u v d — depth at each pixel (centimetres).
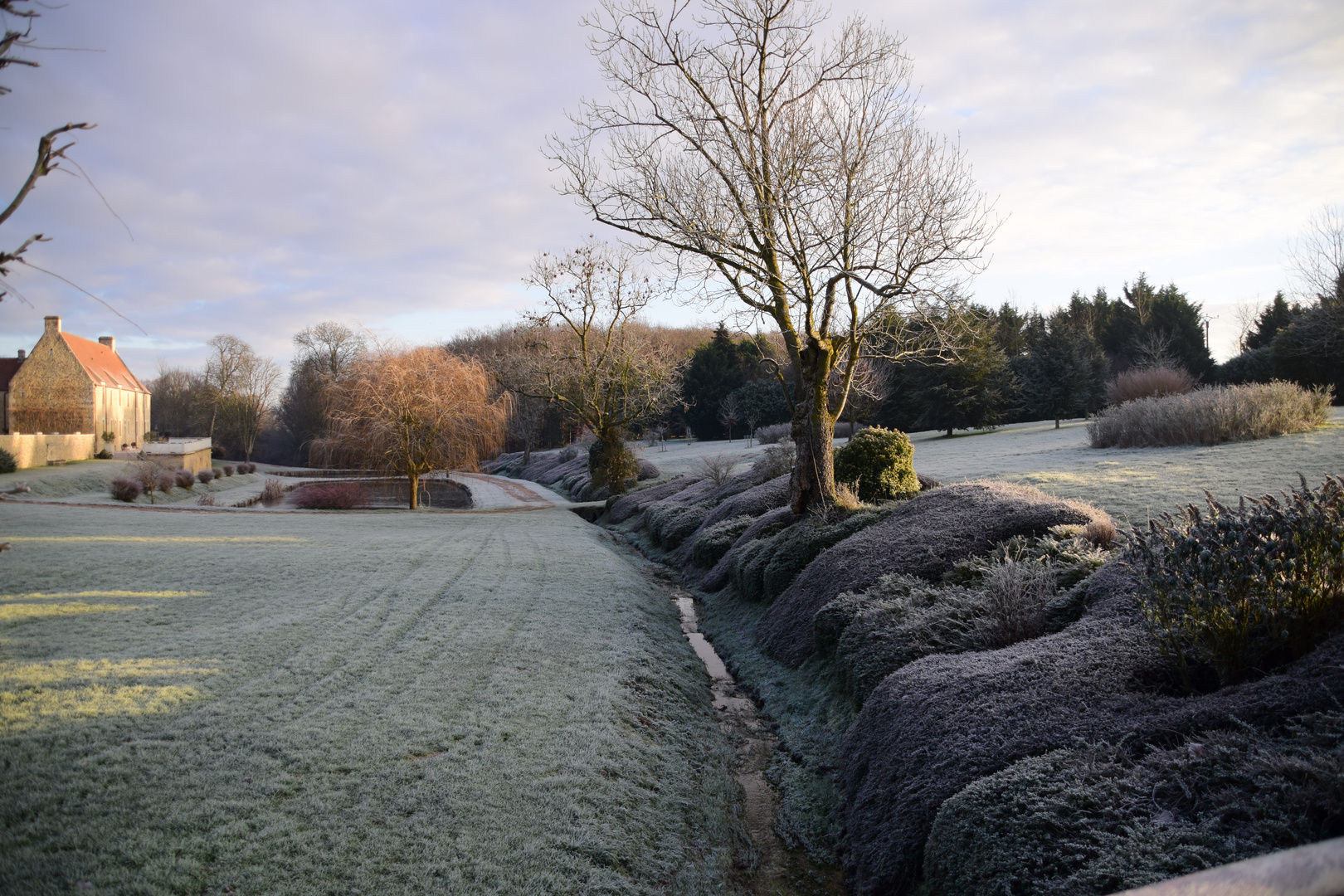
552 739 545
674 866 445
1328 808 291
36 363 5622
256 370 7588
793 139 1135
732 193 1205
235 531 1583
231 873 359
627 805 483
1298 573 418
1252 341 4809
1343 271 2434
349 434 2667
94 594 864
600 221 1359
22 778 423
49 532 1395
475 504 3028
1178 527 488
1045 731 426
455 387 2750
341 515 2256
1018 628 602
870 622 704
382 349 2770
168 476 3466
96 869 351
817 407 1208
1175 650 443
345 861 378
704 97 1246
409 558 1230
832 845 498
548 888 381
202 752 469
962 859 366
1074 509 838
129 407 6688
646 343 3011
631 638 857
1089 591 607
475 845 405
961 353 3094
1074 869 326
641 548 1852
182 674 604
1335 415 2011
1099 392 3588
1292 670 400
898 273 1114
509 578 1111
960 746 446
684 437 5919
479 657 711
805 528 1106
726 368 5603
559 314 2664
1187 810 333
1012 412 3716
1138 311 5053
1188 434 1669
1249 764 331
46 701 531
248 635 726
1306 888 102
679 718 688
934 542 858
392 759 486
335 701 571
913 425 3650
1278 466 1199
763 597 1085
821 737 648
